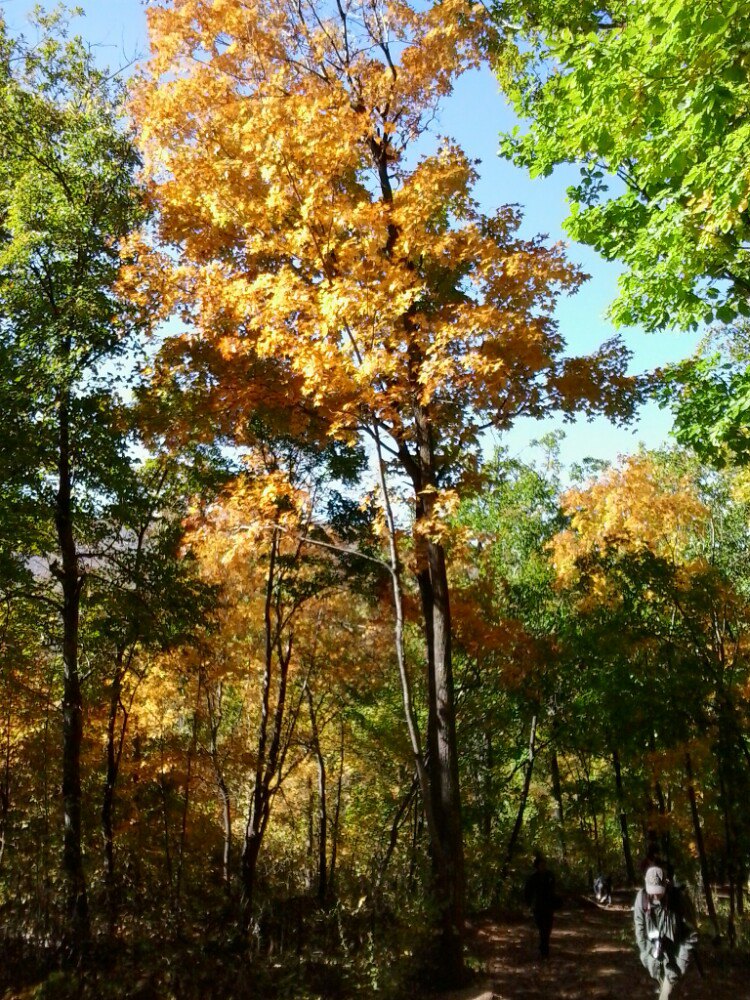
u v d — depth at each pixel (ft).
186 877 44.55
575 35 29.25
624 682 42.19
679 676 40.55
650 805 46.83
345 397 28.35
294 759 69.26
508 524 76.95
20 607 43.96
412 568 34.68
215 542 39.83
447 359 26.68
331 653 56.85
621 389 32.76
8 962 23.61
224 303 31.01
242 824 73.26
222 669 50.65
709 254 25.23
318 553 48.70
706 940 37.04
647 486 59.11
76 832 35.70
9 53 40.04
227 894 38.11
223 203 30.09
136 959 24.50
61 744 48.32
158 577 41.47
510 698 55.06
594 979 31.73
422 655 62.49
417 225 28.43
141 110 35.12
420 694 61.26
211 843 51.96
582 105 23.27
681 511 58.18
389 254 30.71
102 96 41.14
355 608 57.52
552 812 72.69
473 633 46.75
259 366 33.58
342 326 25.58
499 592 63.87
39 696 45.78
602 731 47.03
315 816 79.30
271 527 30.01
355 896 32.37
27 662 45.01
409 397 29.35
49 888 28.89
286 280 27.30
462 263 33.37
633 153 24.79
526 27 33.78
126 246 33.83
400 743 59.62
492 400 32.94
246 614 51.93
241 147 29.89
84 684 46.14
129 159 41.47
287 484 30.48
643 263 27.25
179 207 33.19
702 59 19.29
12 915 26.71
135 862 43.83
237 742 54.60
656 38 20.72
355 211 26.71
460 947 29.25
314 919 30.73
